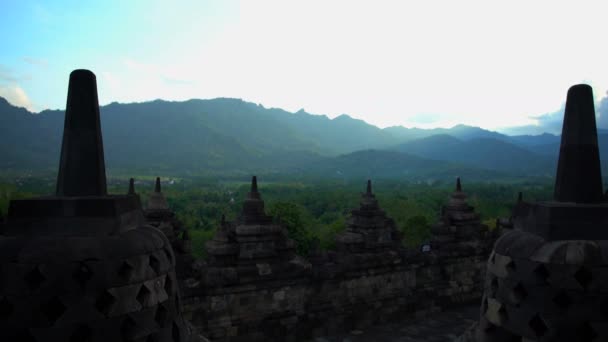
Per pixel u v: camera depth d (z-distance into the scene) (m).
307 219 59.53
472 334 7.30
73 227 5.24
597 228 5.82
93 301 4.96
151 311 5.40
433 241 19.53
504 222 19.95
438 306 18.12
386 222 17.05
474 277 19.41
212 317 13.14
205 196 116.56
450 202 20.28
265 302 14.01
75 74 5.75
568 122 6.34
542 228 6.11
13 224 5.26
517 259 6.17
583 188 6.16
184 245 14.55
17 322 4.81
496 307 6.42
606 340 5.41
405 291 17.23
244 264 13.74
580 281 5.60
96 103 5.87
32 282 4.91
